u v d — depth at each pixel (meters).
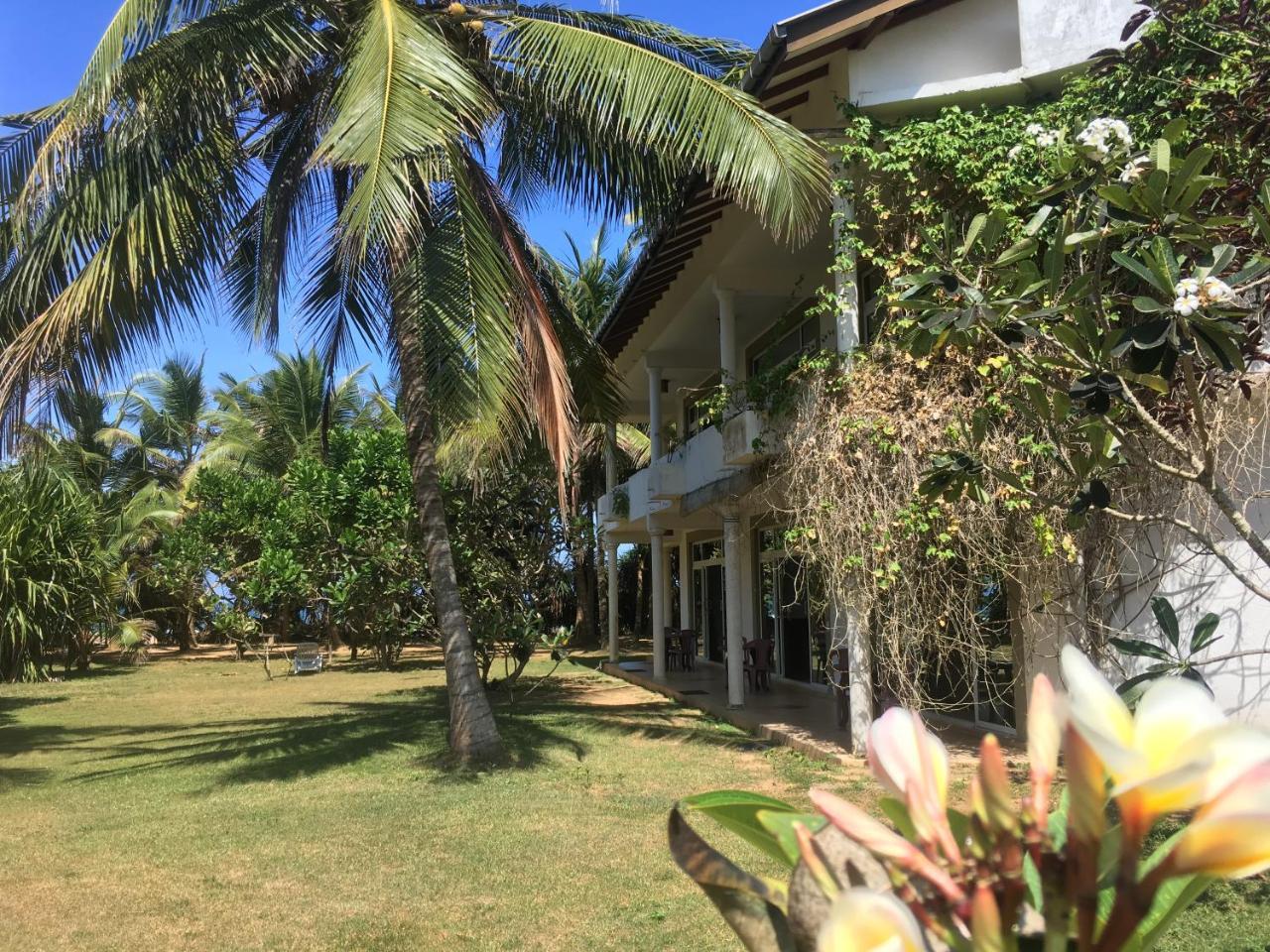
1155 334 3.30
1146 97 6.53
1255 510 6.61
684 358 16.75
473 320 8.12
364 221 6.70
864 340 11.16
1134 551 7.25
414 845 6.54
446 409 8.98
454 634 9.64
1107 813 0.96
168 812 7.70
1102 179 3.99
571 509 16.02
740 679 12.90
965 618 7.68
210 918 5.16
